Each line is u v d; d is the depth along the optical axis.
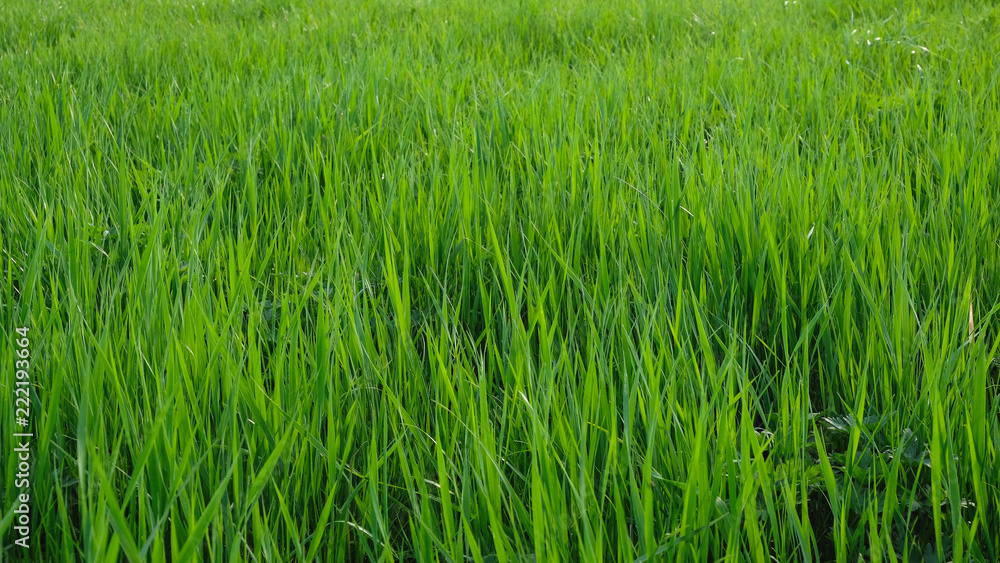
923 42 5.09
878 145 3.31
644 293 2.11
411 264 2.36
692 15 6.11
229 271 2.01
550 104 3.62
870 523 1.26
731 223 2.36
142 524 1.26
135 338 1.65
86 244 2.14
